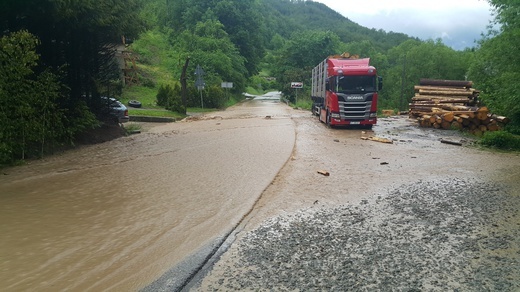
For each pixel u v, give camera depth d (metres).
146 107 30.08
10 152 9.92
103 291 4.04
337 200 7.42
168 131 18.22
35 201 7.09
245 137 15.98
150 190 7.91
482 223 6.08
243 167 10.16
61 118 12.38
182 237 5.52
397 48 59.25
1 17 10.52
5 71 9.77
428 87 25.98
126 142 14.52
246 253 5.00
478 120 18.95
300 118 26.23
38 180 8.62
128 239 5.42
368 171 10.02
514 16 15.27
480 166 10.88
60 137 12.45
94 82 14.69
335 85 19.42
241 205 6.98
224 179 8.88
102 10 11.75
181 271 4.46
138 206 6.88
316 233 5.69
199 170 9.78
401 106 40.16
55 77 11.58
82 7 11.02
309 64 63.25
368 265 4.61
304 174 9.59
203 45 54.44
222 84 43.06
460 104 23.72
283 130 18.62
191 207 6.86
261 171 9.70
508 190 8.16
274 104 51.16
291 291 4.03
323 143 14.87
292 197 7.61
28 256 4.84
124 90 35.91
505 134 14.85
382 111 33.34
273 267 4.59
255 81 108.69
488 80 19.17
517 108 16.81
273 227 5.96
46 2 10.04
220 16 67.19
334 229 5.85
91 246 5.17
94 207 6.80
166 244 5.26
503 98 17.00
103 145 13.76
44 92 11.00
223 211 6.65
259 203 7.21
